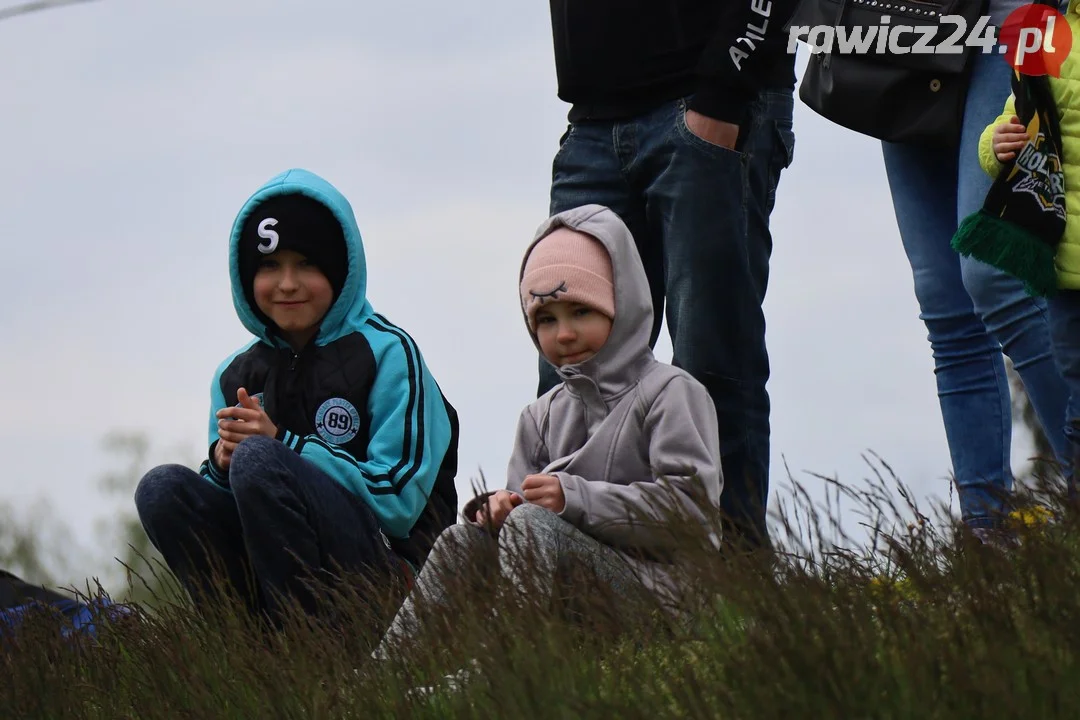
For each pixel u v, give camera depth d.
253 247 17.55
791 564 11.20
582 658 11.35
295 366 17.61
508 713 10.70
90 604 15.85
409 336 17.75
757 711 9.73
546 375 17.59
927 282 17.81
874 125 17.55
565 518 14.32
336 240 17.62
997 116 16.86
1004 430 17.48
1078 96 16.03
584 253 15.85
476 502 14.27
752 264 17.78
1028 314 16.45
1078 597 10.31
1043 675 9.45
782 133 18.38
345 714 12.15
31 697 14.17
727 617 11.25
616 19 17.78
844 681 9.58
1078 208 15.95
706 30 17.58
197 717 12.62
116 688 14.26
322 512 15.89
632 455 15.41
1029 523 11.73
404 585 14.44
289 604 14.61
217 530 16.42
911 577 11.02
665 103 17.66
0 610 16.45
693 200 17.31
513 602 11.86
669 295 17.58
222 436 16.23
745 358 17.50
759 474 17.55
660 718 10.20
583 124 18.36
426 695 11.80
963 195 16.95
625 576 13.66
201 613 14.86
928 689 9.48
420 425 17.02
